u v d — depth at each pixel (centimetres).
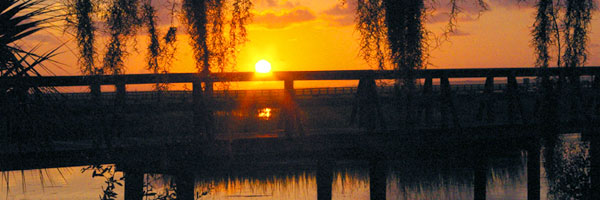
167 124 492
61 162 470
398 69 447
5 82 282
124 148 488
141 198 531
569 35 461
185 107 494
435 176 1143
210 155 511
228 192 1094
